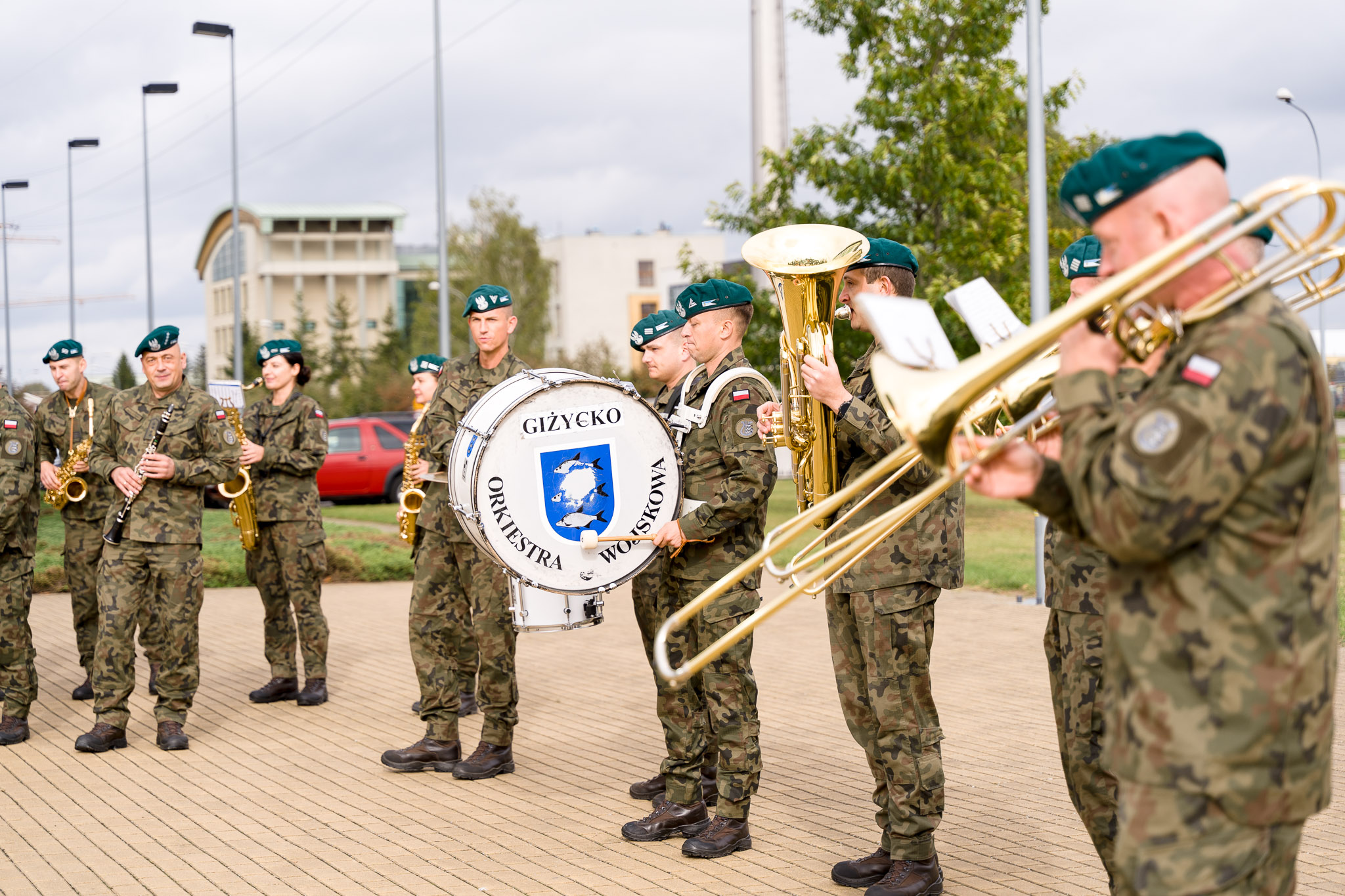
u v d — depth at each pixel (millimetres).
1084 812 3586
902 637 4094
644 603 5270
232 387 7422
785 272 3967
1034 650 8859
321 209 98625
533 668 8688
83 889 4398
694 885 4379
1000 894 4203
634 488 4895
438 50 23984
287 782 5852
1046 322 2070
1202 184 2141
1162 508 1994
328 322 71000
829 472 4172
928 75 15188
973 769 5832
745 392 4730
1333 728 2119
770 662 8680
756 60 22891
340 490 23469
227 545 15094
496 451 4797
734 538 4727
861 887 4316
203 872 4582
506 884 4422
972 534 16969
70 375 7668
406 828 5117
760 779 5785
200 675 8594
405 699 7801
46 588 12609
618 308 79750
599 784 5785
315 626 7699
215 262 110562
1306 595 2059
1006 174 14992
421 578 6102
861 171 15172
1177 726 2090
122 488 6430
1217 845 2070
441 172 23828
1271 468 2023
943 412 2104
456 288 52844
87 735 6484
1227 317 2102
